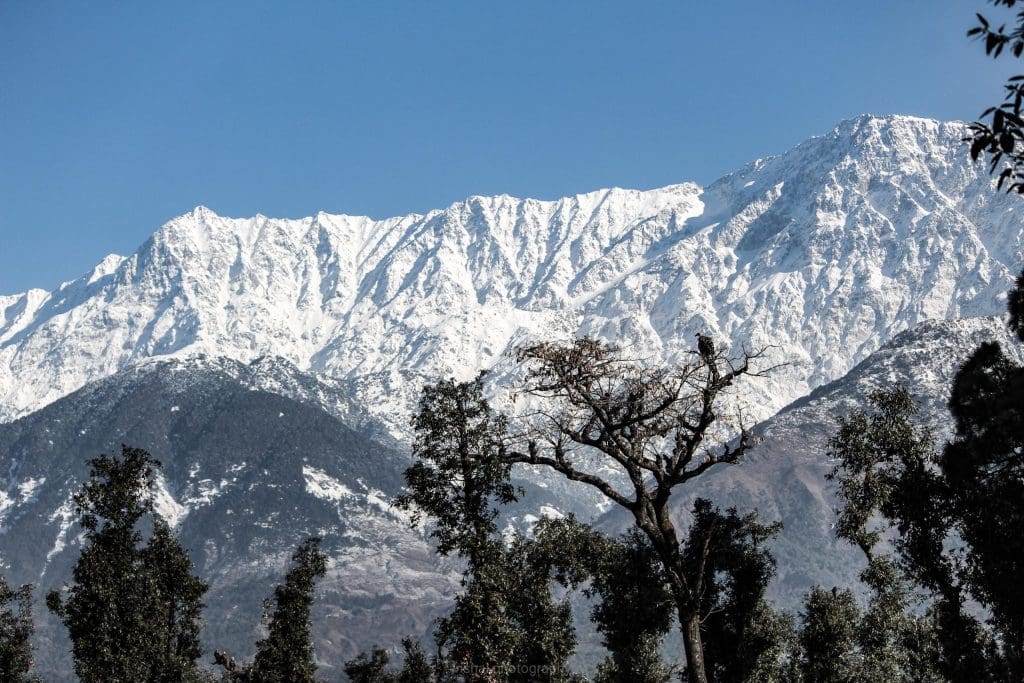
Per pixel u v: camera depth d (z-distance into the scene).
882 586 56.72
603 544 55.62
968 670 44.31
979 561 40.12
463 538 48.56
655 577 56.28
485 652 48.94
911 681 57.44
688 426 41.22
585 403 41.59
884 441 51.81
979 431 38.12
